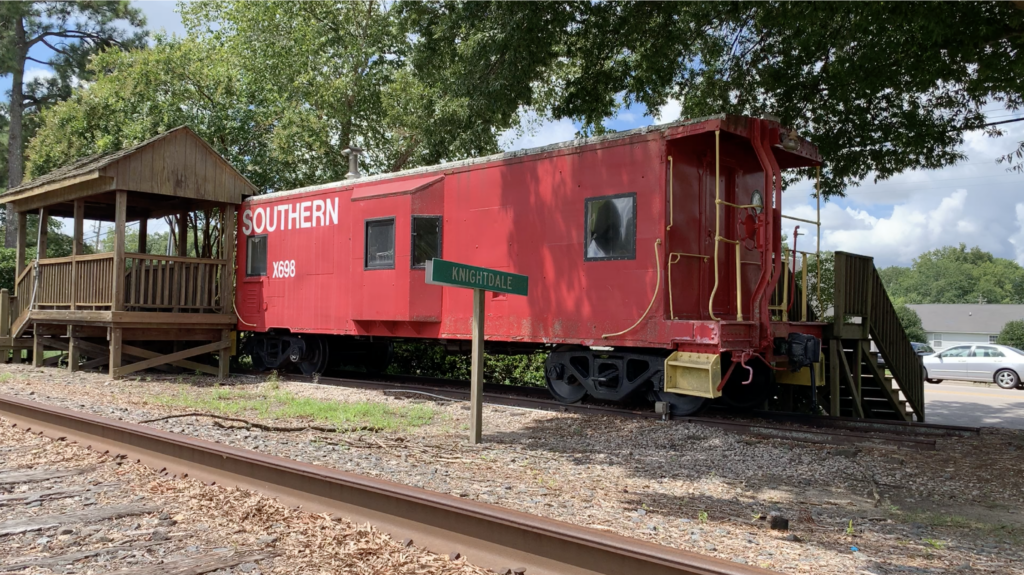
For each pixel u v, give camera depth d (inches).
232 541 148.5
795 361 352.8
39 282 578.9
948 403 678.5
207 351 533.6
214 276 541.6
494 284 281.6
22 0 1150.3
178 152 506.6
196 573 130.0
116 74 768.3
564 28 400.8
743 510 191.9
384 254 434.0
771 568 137.2
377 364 597.9
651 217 337.1
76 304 522.3
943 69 369.4
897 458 266.8
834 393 398.0
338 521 160.2
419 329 433.4
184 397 381.7
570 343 379.9
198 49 783.7
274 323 518.6
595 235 357.7
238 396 400.2
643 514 176.9
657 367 345.7
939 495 222.7
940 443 295.3
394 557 140.1
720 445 285.3
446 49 440.1
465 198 416.2
